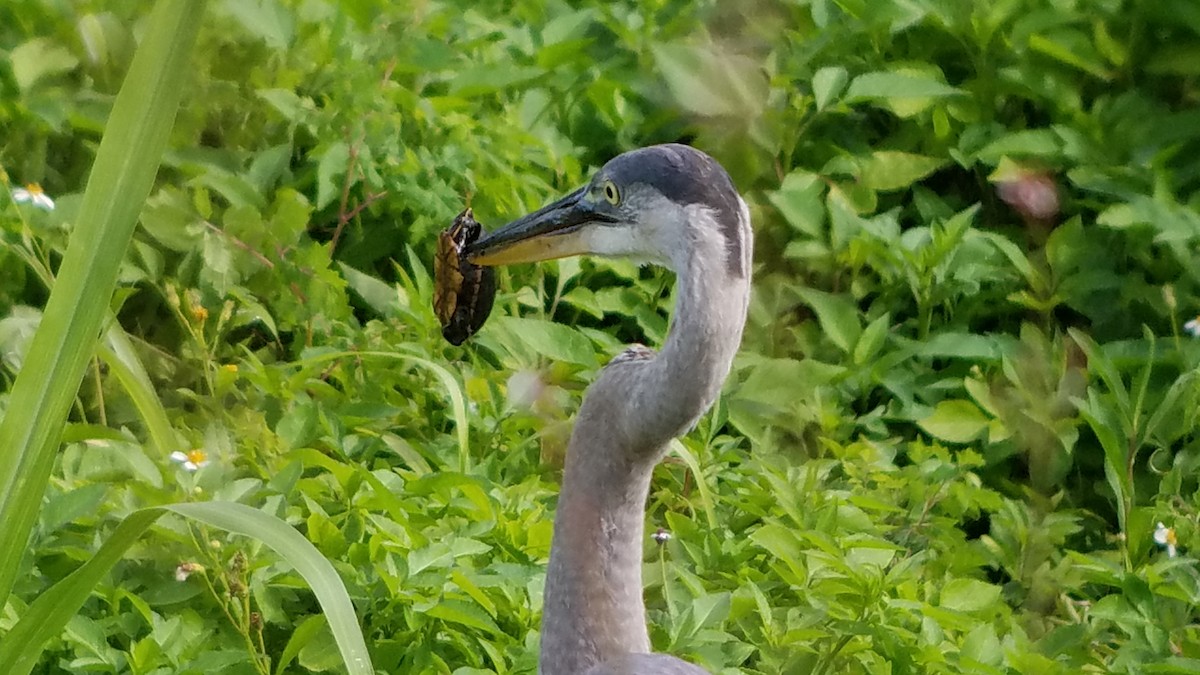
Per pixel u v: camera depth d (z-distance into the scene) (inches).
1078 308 462.6
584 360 399.5
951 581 345.4
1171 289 447.2
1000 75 519.5
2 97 419.8
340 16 459.8
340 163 434.6
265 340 423.8
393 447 369.4
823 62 523.5
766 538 329.4
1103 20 527.8
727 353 242.4
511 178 446.0
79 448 336.5
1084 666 347.9
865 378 434.3
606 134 501.7
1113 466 396.5
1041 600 373.7
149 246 403.5
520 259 278.1
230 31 445.7
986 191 513.0
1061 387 430.6
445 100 469.7
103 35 440.5
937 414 424.2
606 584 250.2
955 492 391.5
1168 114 506.9
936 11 527.5
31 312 388.5
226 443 347.6
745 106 487.5
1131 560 386.6
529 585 310.3
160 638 286.0
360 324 437.4
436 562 306.3
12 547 225.8
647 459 247.4
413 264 419.5
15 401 222.7
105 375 390.0
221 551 302.2
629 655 248.8
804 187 473.1
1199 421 426.9
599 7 537.6
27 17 442.9
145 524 236.4
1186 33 524.4
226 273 400.8
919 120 510.9
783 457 392.8
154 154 221.6
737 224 243.9
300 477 342.3
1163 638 338.3
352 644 241.1
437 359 407.2
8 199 387.5
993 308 470.9
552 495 363.3
